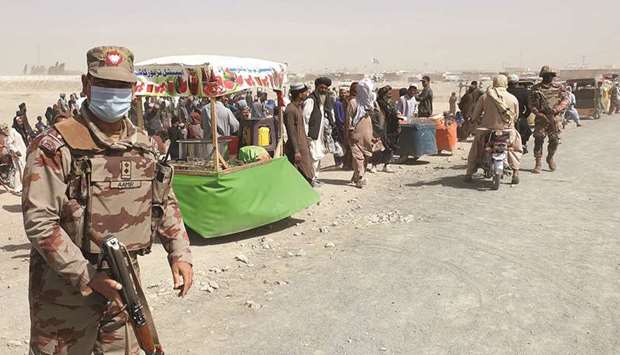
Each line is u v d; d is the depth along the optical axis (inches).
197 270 237.5
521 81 530.3
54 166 98.1
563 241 266.2
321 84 425.1
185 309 195.2
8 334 180.2
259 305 196.5
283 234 297.1
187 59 284.5
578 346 162.7
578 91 1117.1
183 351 163.8
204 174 281.1
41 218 96.2
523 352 159.5
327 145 526.6
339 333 173.5
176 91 279.3
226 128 366.6
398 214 329.1
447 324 178.4
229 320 185.3
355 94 430.3
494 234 280.1
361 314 187.2
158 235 116.4
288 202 306.5
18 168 458.0
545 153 588.1
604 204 343.0
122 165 103.4
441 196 379.2
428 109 645.3
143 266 243.0
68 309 104.3
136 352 112.6
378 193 401.4
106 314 108.1
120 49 104.2
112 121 104.4
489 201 358.6
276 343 167.8
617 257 241.1
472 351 160.4
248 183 289.6
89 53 102.5
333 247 266.7
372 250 258.2
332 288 211.5
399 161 551.5
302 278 223.9
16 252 287.3
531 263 234.8
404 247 261.0
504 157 396.2
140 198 105.7
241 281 223.6
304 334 173.5
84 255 102.7
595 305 191.3
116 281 98.3
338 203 369.4
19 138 461.1
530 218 311.4
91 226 101.0
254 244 278.2
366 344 165.9
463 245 261.7
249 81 297.9
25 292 220.7
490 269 228.2
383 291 207.0
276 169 310.8
